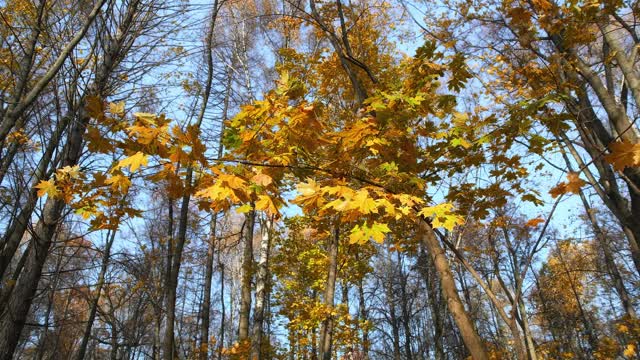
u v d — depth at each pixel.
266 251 8.76
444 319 10.52
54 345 9.30
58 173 2.99
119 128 2.02
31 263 4.25
